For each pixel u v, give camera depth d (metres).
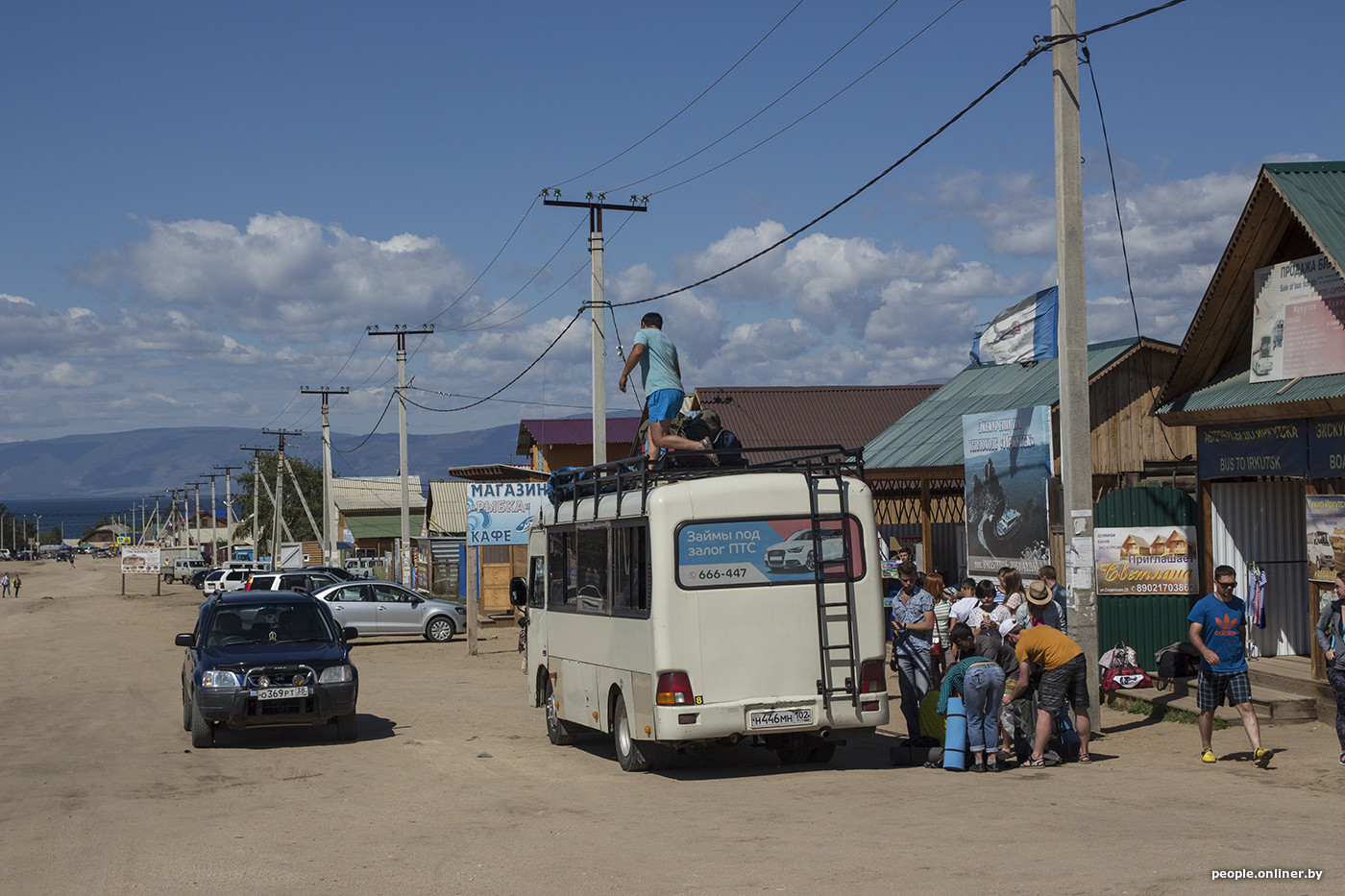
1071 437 13.69
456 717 17.78
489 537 29.56
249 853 8.55
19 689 24.45
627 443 53.22
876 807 9.61
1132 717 14.83
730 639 11.25
